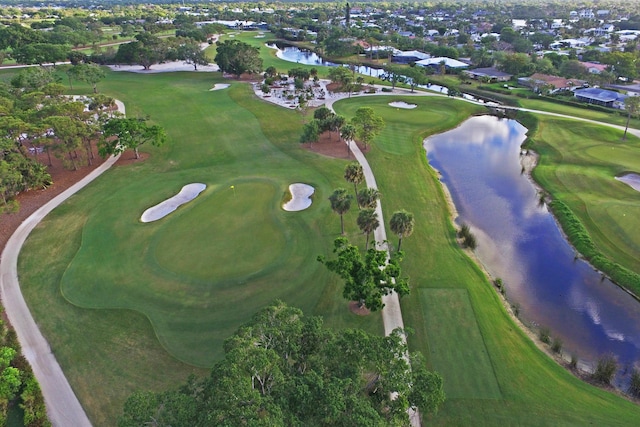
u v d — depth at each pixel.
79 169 74.94
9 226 57.41
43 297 44.16
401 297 43.97
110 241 53.59
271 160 77.56
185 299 43.56
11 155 62.25
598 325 43.22
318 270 47.44
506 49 183.00
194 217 58.34
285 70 153.62
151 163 77.25
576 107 110.25
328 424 21.70
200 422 20.86
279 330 26.97
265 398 21.88
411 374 26.28
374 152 81.06
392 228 45.12
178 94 121.69
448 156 85.06
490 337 39.28
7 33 157.88
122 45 153.50
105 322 40.78
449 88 122.56
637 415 32.31
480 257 53.75
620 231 56.25
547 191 69.31
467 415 31.69
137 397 22.44
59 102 88.88
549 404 32.84
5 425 30.88
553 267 52.12
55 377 34.94
